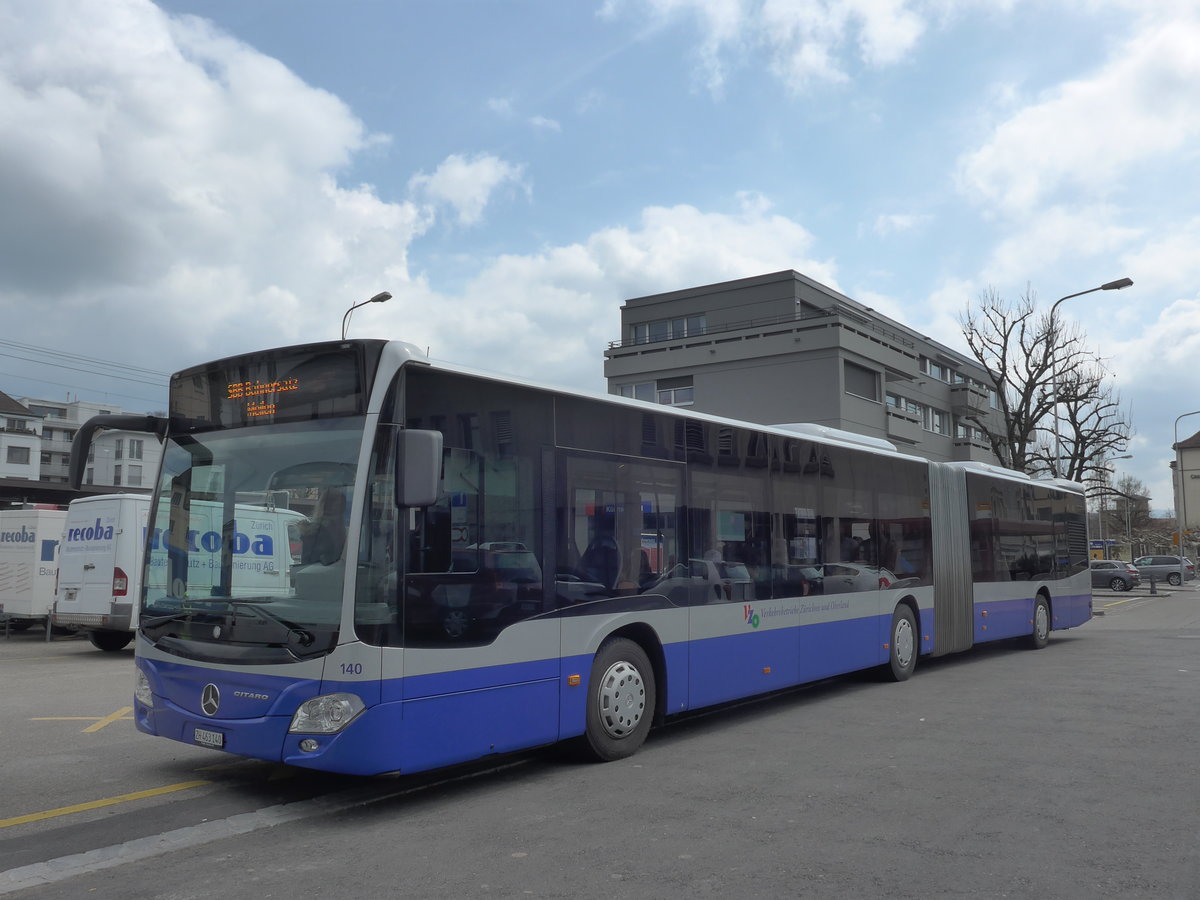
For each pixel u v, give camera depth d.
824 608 10.20
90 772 6.99
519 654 6.48
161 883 4.64
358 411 5.83
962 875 4.67
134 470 86.69
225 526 6.19
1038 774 6.75
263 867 4.88
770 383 39.53
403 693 5.66
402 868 4.84
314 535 5.77
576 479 7.13
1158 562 56.09
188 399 6.68
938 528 13.05
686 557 8.20
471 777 6.88
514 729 6.40
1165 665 13.66
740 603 8.82
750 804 6.02
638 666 7.60
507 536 6.50
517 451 6.65
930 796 6.17
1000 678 12.19
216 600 6.11
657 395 42.66
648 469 7.87
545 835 5.39
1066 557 17.58
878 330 43.28
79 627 15.94
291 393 6.12
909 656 12.05
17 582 18.39
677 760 7.41
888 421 41.12
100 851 5.15
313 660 5.57
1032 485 16.41
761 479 9.35
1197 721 8.86
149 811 5.95
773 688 9.22
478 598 6.22
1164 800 6.04
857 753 7.55
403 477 5.61
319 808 6.03
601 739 7.22
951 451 49.09
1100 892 4.43
